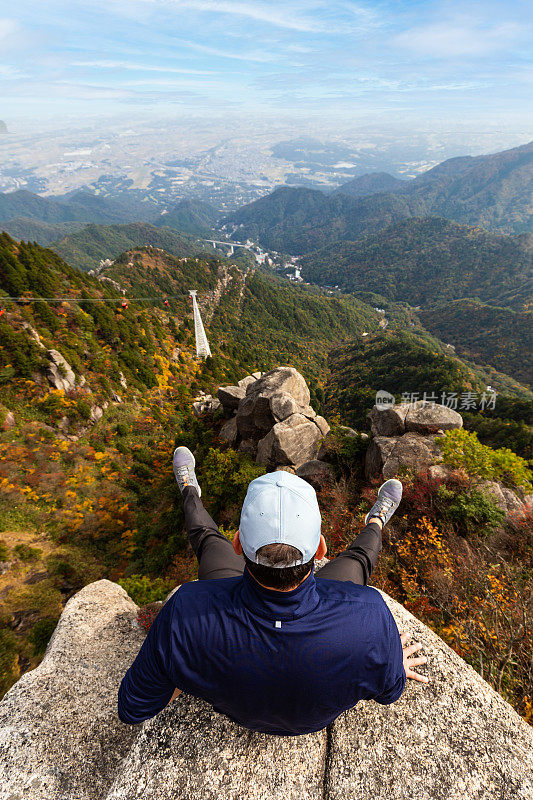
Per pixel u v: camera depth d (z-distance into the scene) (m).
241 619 1.28
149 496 36.97
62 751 2.18
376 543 2.07
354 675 1.27
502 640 4.36
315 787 1.68
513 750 1.84
